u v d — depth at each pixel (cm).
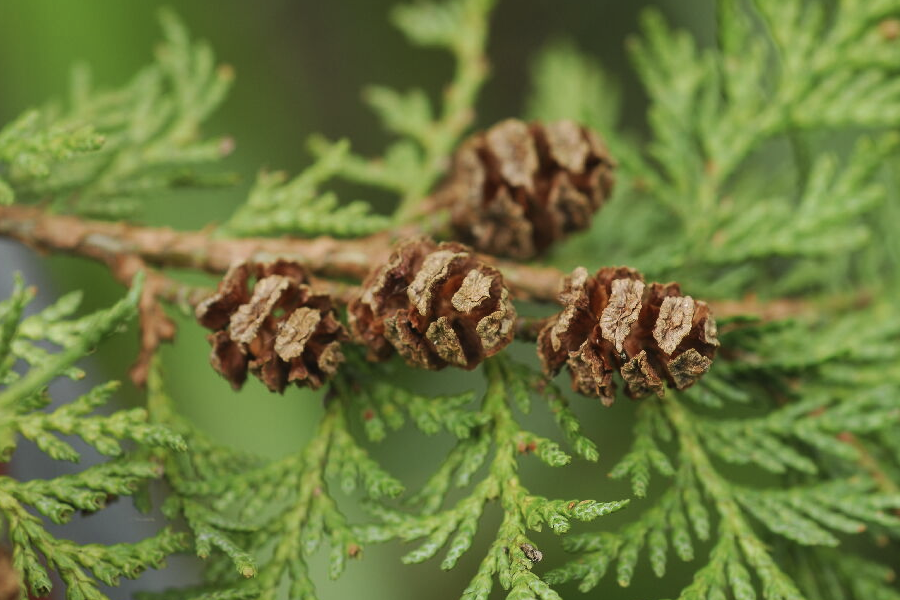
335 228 19
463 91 21
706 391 18
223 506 18
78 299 18
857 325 20
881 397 18
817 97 19
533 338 18
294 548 18
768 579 18
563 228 19
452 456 18
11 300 17
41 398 17
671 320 17
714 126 20
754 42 20
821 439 18
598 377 17
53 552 17
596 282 17
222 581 18
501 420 18
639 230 21
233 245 18
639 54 20
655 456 18
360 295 17
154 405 18
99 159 19
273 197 19
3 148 17
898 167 20
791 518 18
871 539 19
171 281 18
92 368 21
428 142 21
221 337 17
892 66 19
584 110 20
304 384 17
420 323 17
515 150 18
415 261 17
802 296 21
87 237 18
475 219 19
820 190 19
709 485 18
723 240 19
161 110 20
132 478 17
